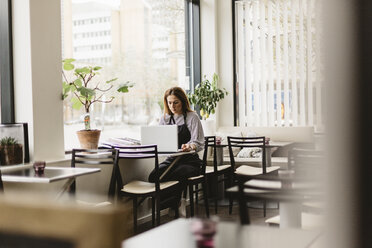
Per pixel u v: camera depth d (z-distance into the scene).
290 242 1.28
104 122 4.63
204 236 1.23
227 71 6.91
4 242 0.69
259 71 6.79
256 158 6.00
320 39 0.54
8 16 3.42
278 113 6.67
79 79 3.87
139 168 4.70
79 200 3.53
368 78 0.52
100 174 4.07
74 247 0.66
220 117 6.98
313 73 6.46
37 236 0.67
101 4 4.66
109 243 0.64
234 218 4.61
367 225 0.52
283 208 1.89
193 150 4.18
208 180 5.80
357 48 0.52
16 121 3.49
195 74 6.90
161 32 5.89
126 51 5.05
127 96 5.02
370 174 0.52
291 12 6.54
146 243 1.27
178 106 4.38
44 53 3.54
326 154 0.54
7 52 3.44
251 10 6.80
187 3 6.72
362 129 0.53
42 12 3.52
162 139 3.99
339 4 0.53
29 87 3.42
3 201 0.69
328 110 0.54
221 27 6.92
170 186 4.01
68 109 4.11
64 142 4.05
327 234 0.55
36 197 0.71
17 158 3.16
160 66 5.83
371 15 0.51
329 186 0.55
